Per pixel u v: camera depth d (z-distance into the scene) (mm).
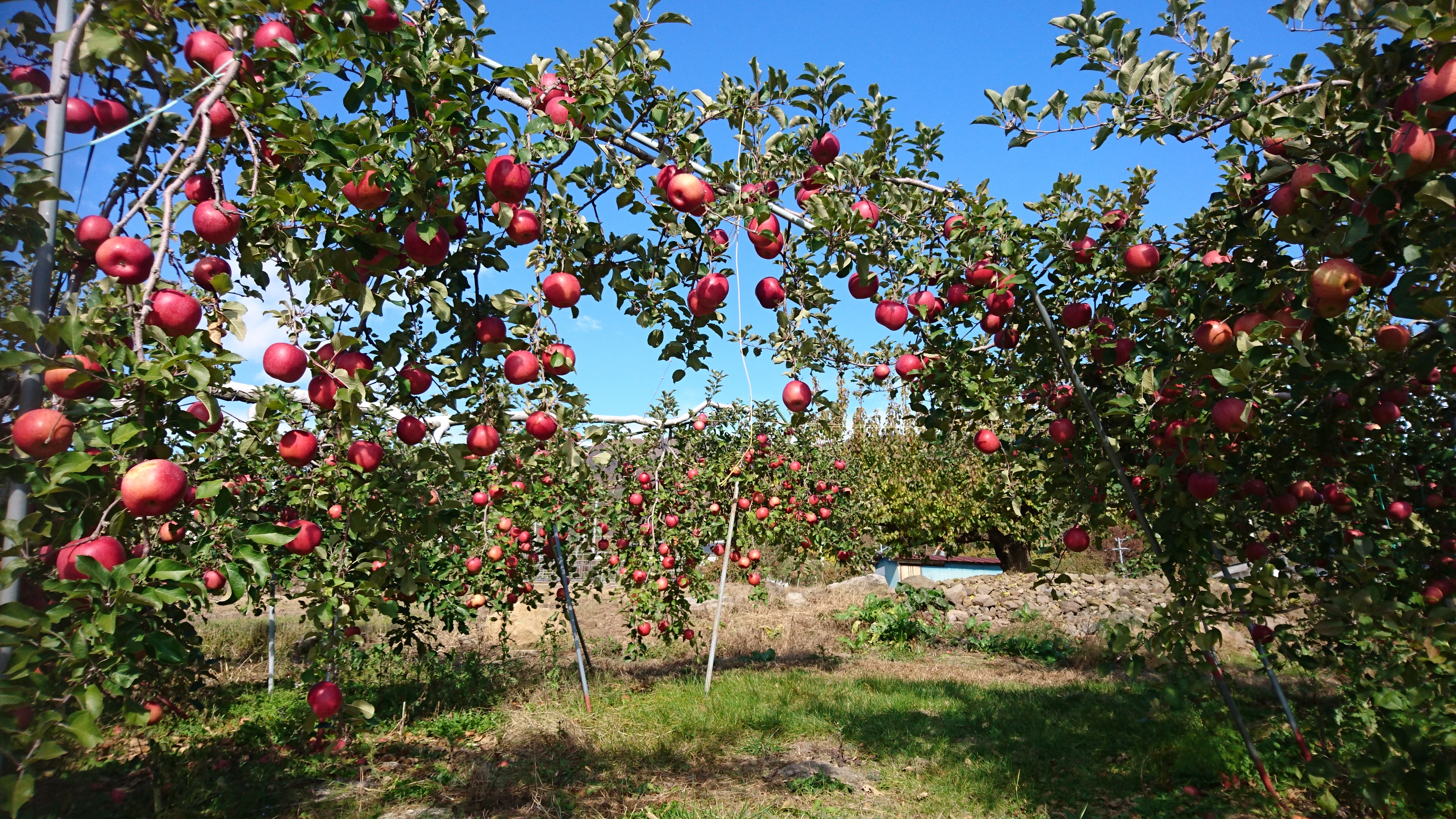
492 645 10594
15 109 1688
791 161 2820
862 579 15633
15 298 1699
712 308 2641
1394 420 3035
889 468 16547
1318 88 2354
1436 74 1888
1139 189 3393
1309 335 2365
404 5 2193
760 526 8227
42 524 1642
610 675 8469
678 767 5105
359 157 1897
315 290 2045
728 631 11555
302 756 5160
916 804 4406
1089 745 5453
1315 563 3611
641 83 2420
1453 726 2838
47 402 1701
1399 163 1893
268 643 9547
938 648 11172
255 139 1972
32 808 3510
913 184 3373
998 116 3057
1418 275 2033
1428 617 2594
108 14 1842
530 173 2270
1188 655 3305
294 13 1959
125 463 1664
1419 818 2949
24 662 1428
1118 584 13250
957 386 3449
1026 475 3756
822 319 2709
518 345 2504
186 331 1852
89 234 1888
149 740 4305
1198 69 2787
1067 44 2814
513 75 2281
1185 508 3178
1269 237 2561
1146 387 2971
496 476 4262
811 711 6551
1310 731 4703
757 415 7902
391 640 7328
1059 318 3607
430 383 2533
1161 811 4094
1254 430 3170
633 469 8273
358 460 2377
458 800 4434
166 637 1609
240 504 4227
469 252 2471
